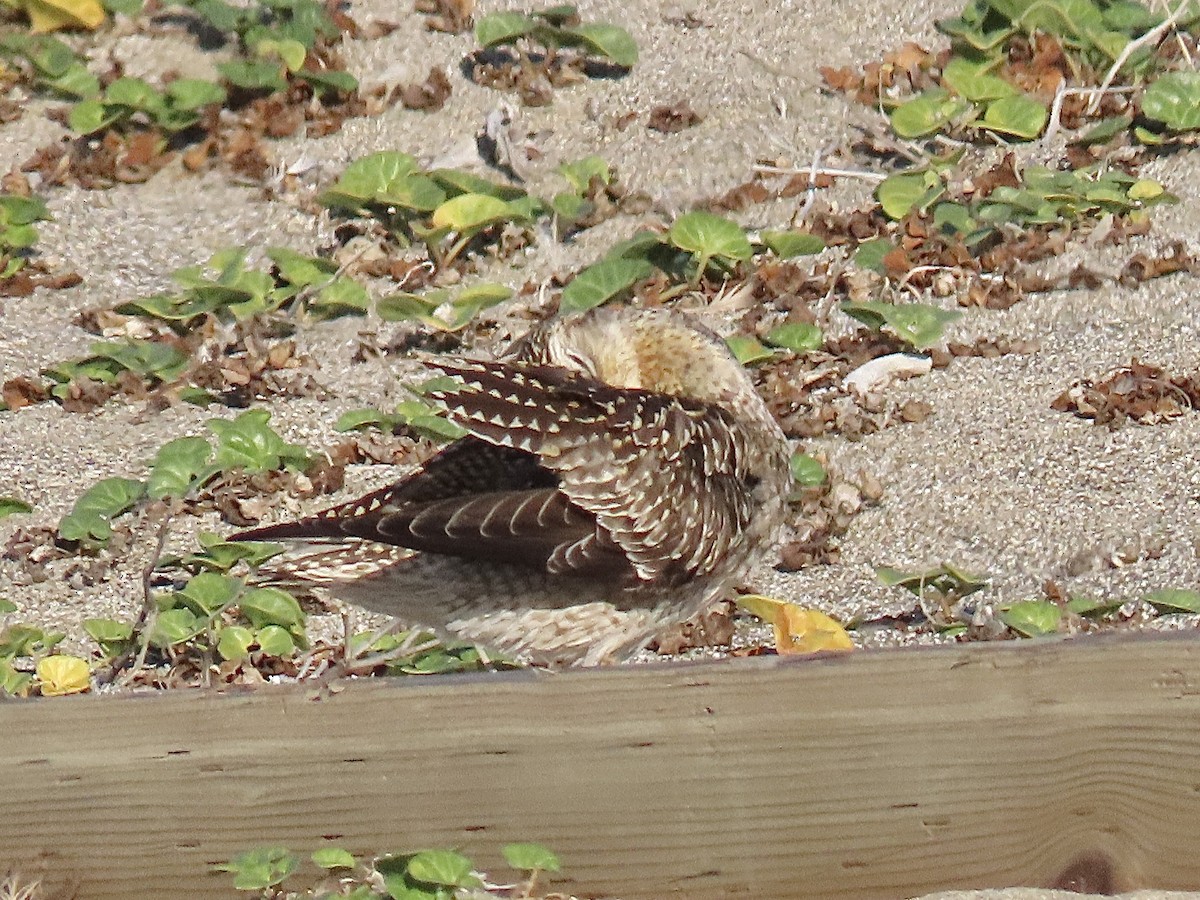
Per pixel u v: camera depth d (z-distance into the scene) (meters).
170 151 17.05
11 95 17.80
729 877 6.06
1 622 10.86
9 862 6.04
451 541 8.39
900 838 6.06
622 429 8.77
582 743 6.00
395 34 18.27
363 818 6.03
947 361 13.59
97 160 16.77
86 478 12.59
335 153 16.97
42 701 6.01
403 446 12.82
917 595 10.92
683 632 10.62
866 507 11.97
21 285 15.18
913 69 17.41
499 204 15.37
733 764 6.02
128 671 10.28
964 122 16.53
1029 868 6.09
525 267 15.49
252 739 6.02
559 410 8.62
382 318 14.36
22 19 18.48
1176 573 11.02
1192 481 11.94
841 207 15.88
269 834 6.04
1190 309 14.00
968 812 6.05
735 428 9.66
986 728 6.02
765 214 15.92
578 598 8.97
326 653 10.32
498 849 6.04
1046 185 15.25
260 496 12.23
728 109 17.16
